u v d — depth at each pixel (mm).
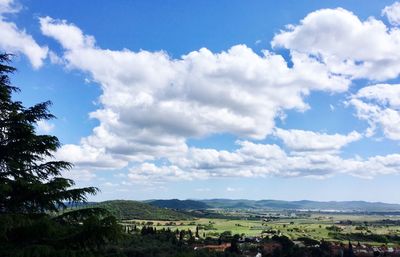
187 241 164625
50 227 15664
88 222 15688
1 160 17172
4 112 17750
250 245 187250
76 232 15734
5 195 16141
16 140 17484
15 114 17547
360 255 182500
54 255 14867
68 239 15680
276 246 185875
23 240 15844
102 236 15648
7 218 14633
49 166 17438
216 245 174250
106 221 15875
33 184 16000
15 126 17234
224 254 136250
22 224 15211
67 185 16516
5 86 17875
